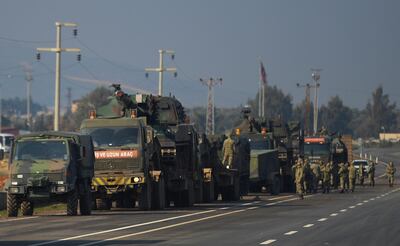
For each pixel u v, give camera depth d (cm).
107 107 10744
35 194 8669
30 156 8775
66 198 8825
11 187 8688
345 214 8625
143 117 10275
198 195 11288
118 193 9400
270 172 14688
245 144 13450
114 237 6003
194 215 8525
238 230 6600
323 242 5631
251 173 14262
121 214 8831
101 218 8162
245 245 5428
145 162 9450
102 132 9519
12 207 8719
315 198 12850
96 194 9425
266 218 8012
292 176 16250
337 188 18250
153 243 5556
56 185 8650
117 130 9519
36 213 9675
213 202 11738
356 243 5566
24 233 6425
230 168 12244
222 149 12575
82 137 9025
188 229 6700
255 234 6234
